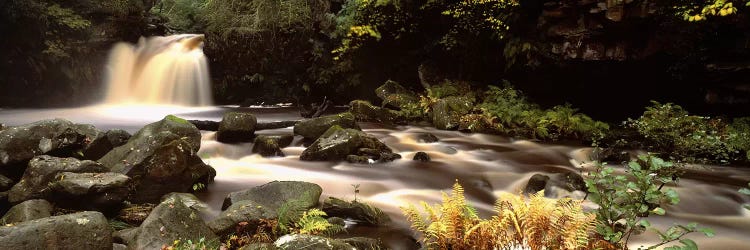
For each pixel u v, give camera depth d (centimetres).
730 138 934
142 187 627
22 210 502
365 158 888
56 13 1645
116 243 454
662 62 1110
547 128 1196
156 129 743
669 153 973
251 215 502
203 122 1113
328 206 575
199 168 688
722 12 881
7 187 622
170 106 1812
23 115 1466
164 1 2383
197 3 2334
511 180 796
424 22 1575
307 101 1847
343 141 901
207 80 1873
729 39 973
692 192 718
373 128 1276
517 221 401
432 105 1412
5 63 1606
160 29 2067
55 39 1666
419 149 1032
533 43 1267
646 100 1230
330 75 1788
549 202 404
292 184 600
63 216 405
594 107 1335
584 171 862
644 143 1055
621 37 1098
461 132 1252
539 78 1348
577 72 1246
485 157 971
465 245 396
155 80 1845
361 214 564
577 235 374
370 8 1595
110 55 1814
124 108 1705
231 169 822
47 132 667
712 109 1091
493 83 1488
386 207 643
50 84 1697
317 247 408
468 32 1448
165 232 436
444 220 411
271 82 1850
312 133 1024
